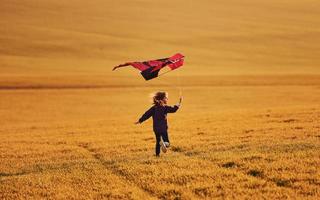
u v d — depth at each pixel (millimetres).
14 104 67938
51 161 17547
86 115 60844
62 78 87188
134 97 73188
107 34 133125
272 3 177750
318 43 127625
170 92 75938
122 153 18156
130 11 161125
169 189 11977
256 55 115312
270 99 69438
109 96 73875
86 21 146875
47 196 12148
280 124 23656
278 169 13203
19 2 163500
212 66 103312
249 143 17750
